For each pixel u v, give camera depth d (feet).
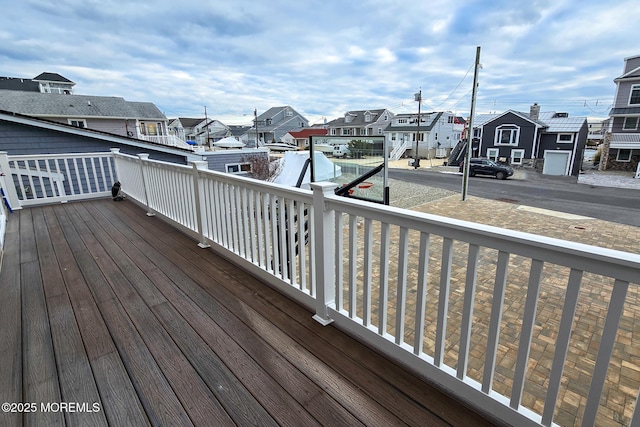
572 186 47.88
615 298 2.80
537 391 6.39
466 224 3.79
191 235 11.37
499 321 3.77
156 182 13.64
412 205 31.30
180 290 7.68
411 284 12.07
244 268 8.84
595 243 19.60
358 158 22.63
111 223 13.33
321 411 4.27
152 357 5.35
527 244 3.26
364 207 5.03
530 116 83.25
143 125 78.64
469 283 3.93
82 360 5.28
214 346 5.63
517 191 41.75
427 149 102.06
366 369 5.04
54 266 9.07
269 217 7.68
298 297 7.04
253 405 4.39
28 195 24.53
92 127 69.00
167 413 4.26
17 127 23.41
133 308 6.89
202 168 9.95
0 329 6.14
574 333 8.73
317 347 5.58
